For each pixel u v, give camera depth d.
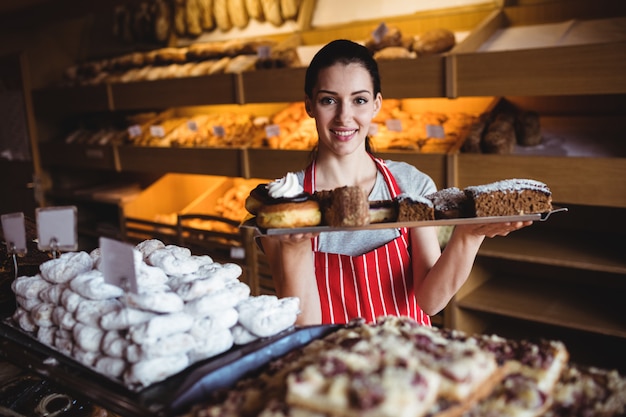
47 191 4.42
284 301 1.19
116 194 3.98
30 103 4.35
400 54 2.68
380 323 1.08
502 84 2.29
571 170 2.21
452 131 2.67
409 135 2.76
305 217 1.19
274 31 3.62
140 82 3.61
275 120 3.29
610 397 0.84
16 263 1.49
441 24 3.02
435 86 2.46
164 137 3.67
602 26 2.54
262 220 1.20
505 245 2.54
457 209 1.23
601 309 2.44
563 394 0.86
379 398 0.71
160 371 1.01
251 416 0.83
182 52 3.86
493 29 2.74
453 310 2.59
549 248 2.47
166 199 3.94
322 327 1.15
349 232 1.53
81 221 4.42
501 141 2.39
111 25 4.47
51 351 1.18
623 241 2.51
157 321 1.03
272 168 3.01
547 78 2.20
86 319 1.10
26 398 1.40
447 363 0.80
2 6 4.44
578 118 2.60
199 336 1.07
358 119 1.43
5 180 4.66
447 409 0.78
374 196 1.54
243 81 3.10
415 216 1.19
